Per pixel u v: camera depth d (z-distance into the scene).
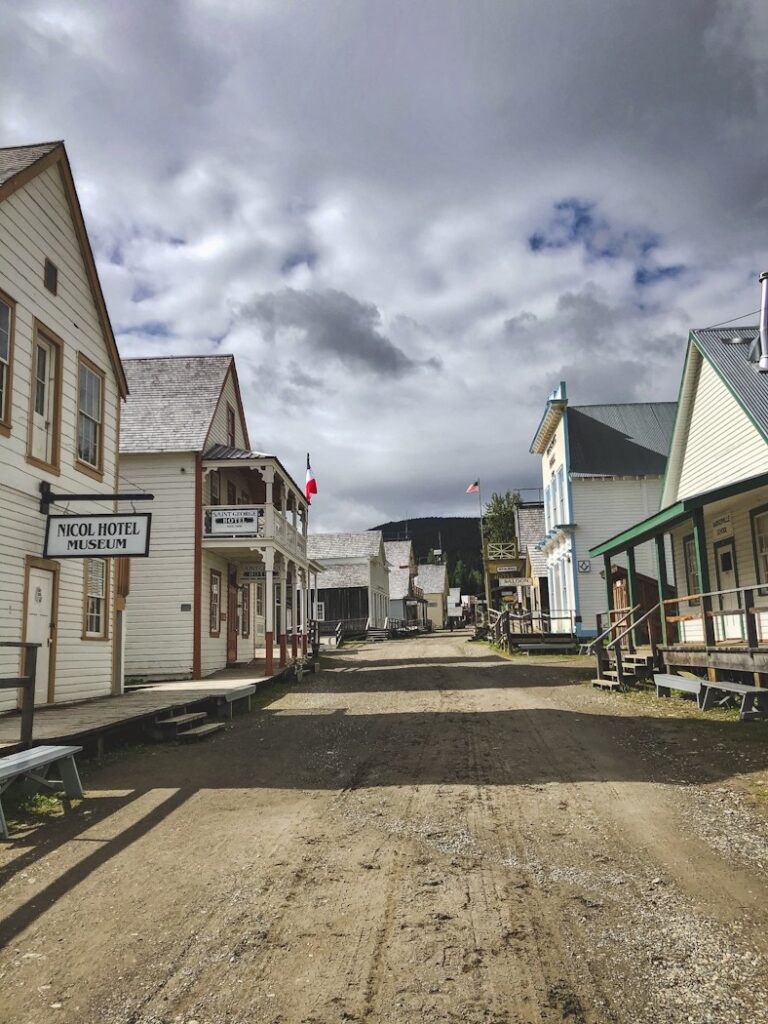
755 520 16.39
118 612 15.72
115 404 16.08
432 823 6.42
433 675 20.62
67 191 13.79
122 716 10.80
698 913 4.50
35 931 4.49
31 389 12.55
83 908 4.81
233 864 5.56
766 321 11.79
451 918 4.51
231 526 20.97
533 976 3.80
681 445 19.61
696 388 18.59
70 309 14.06
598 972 3.83
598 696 14.54
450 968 3.91
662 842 5.78
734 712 11.50
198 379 23.58
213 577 22.20
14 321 12.03
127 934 4.42
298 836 6.18
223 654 23.00
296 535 25.33
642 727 10.73
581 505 29.89
